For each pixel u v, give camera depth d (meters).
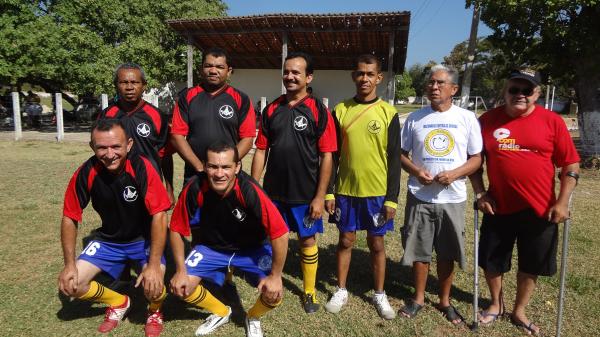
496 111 3.09
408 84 71.00
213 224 2.86
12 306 3.25
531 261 3.02
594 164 10.24
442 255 3.21
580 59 10.83
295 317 3.27
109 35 17.77
